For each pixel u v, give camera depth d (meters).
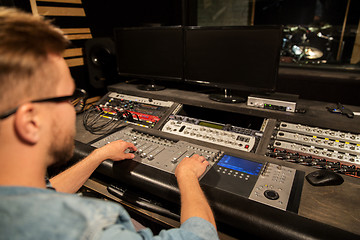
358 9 3.13
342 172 1.11
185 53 1.72
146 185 1.14
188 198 0.75
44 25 0.51
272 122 1.42
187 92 1.85
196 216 0.64
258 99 1.48
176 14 2.84
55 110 0.53
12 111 0.45
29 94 0.47
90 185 1.44
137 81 2.21
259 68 1.46
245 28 1.44
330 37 3.10
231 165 1.19
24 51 0.45
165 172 1.16
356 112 1.41
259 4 3.91
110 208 0.49
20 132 0.46
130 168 1.20
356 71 2.64
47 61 0.50
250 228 0.90
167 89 1.94
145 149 1.36
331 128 1.29
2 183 0.47
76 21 2.10
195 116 1.92
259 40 1.41
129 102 1.89
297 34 3.12
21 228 0.38
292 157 1.21
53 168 1.48
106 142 1.46
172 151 1.33
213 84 1.66
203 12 4.15
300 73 2.75
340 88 2.57
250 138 1.37
